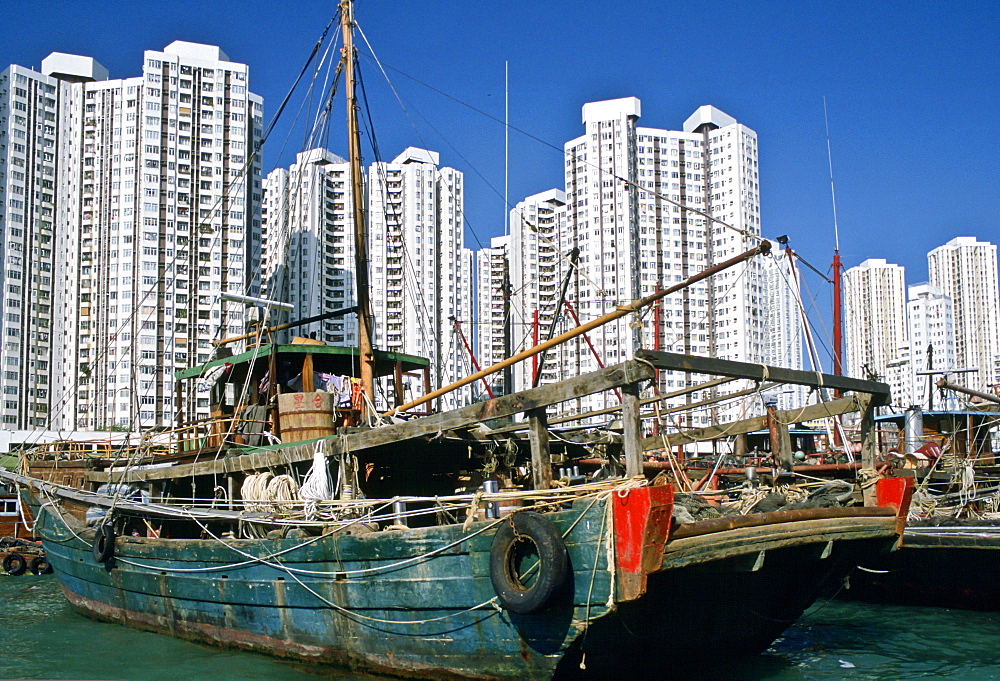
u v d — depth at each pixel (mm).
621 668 11812
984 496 23609
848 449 25859
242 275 83312
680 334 88375
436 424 12555
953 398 37125
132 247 81375
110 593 17359
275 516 13539
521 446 15633
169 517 16562
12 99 81625
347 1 21188
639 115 89250
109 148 83438
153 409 79375
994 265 121688
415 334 85125
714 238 92000
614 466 14938
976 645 16969
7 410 77688
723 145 92188
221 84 85625
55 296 82500
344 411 17219
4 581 28188
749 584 12859
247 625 14164
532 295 81938
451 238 90438
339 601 12680
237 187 84500
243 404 18812
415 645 11953
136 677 13336
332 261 91875
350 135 20281
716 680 14219
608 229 86438
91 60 86938
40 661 14617
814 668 15039
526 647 10914
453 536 11383
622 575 9953
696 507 11891
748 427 16469
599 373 10852
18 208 81125
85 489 20047
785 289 86812
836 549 13539
